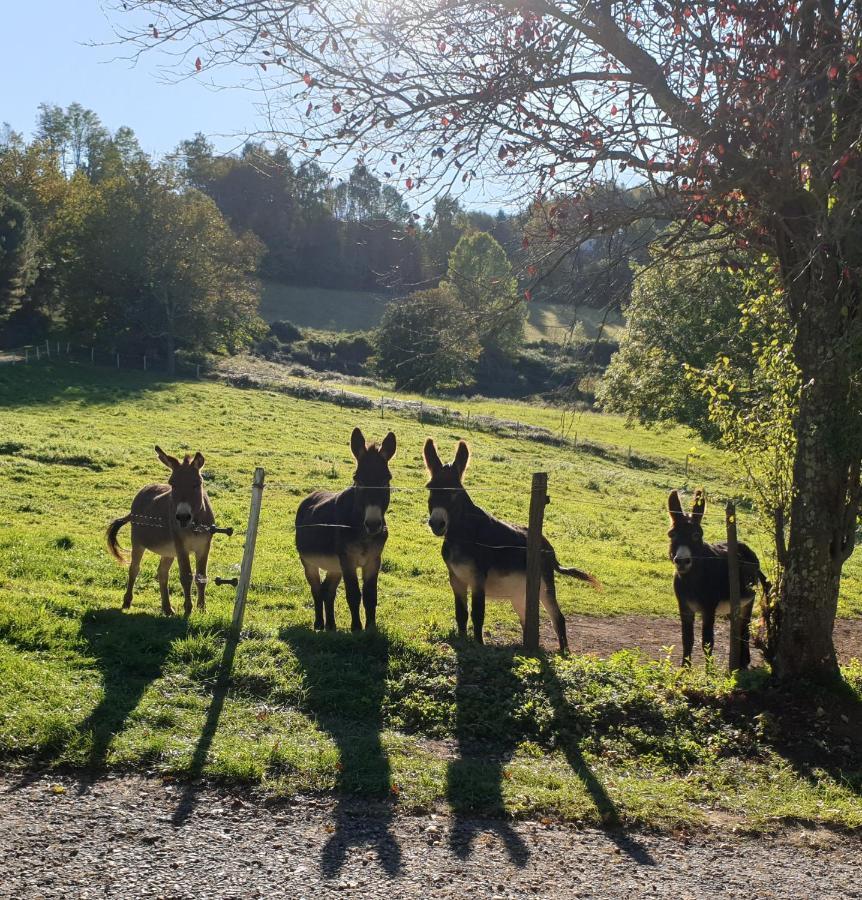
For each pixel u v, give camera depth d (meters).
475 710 7.84
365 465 10.06
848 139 7.30
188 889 4.76
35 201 73.81
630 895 5.09
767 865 5.65
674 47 7.30
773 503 9.77
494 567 10.02
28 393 39.44
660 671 9.21
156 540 11.20
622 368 30.58
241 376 51.16
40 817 5.42
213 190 64.38
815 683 8.70
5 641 8.14
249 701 7.68
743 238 8.42
